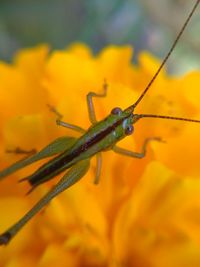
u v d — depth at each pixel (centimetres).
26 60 13
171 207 11
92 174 11
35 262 11
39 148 11
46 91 12
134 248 11
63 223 11
